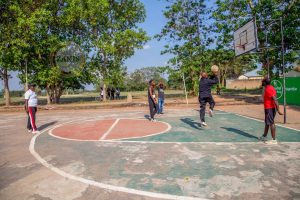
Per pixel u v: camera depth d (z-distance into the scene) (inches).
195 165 223.8
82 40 1098.1
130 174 207.8
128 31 1094.4
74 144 316.8
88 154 269.3
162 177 199.2
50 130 427.8
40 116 666.8
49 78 1005.8
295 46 729.0
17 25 941.8
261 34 705.0
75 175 209.5
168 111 648.4
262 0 732.0
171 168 218.5
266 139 305.6
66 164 238.4
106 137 351.3
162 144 301.4
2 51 951.0
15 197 173.2
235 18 832.9
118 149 285.4
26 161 252.1
